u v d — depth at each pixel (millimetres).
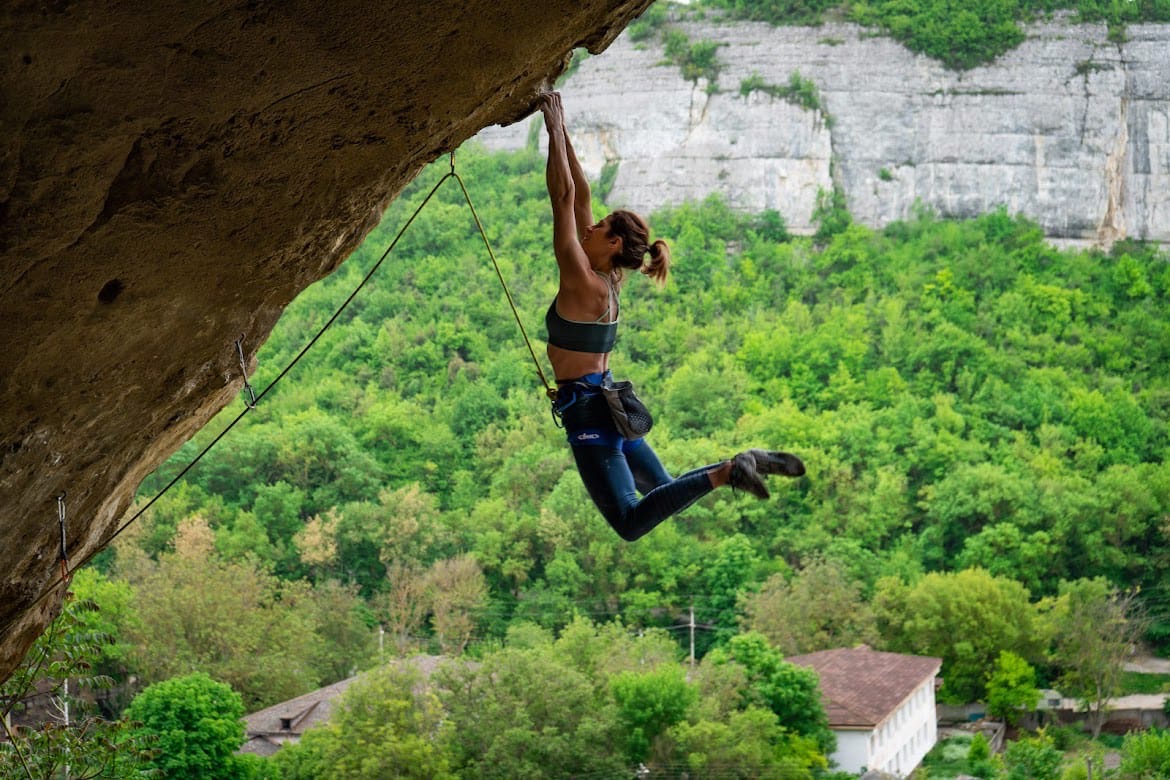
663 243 5402
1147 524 65812
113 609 43031
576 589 59031
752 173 97250
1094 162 93500
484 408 75000
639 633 51500
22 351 4273
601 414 5094
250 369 5883
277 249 4562
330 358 81250
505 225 91188
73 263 4012
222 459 66000
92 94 3482
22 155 3547
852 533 65500
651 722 35062
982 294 89312
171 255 4238
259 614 45750
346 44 3654
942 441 72938
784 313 87625
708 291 90750
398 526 60969
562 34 4191
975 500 65562
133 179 3840
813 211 96625
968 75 95875
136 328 4559
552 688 33938
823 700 39406
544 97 5176
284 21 3506
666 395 78062
